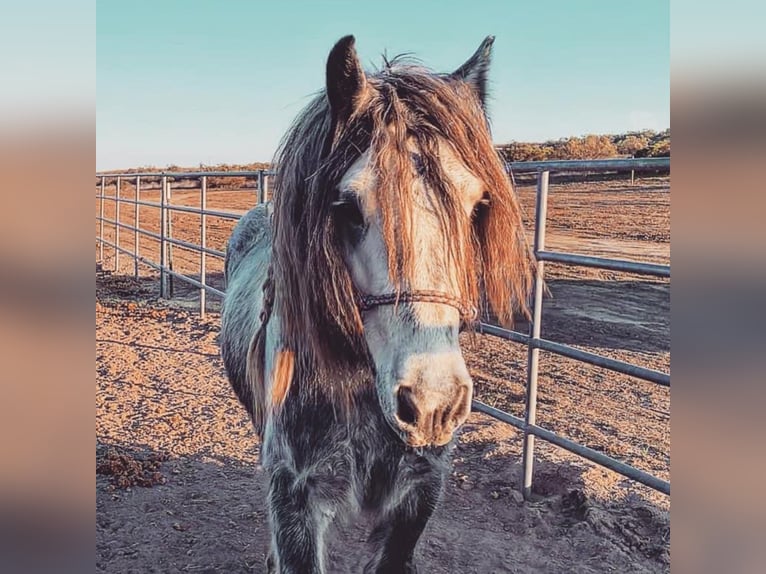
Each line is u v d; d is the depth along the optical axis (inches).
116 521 120.3
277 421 74.1
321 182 62.1
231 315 111.7
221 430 165.9
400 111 60.4
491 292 67.1
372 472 73.9
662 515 119.6
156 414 176.7
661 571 105.2
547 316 290.4
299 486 72.7
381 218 57.3
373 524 84.7
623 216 545.3
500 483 136.1
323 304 64.7
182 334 269.4
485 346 256.1
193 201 884.6
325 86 65.2
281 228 68.6
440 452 76.4
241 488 135.2
